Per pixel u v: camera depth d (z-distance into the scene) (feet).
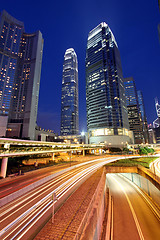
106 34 467.11
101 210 56.75
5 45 435.53
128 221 66.54
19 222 38.06
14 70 435.12
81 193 59.21
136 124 590.55
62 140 468.34
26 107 405.80
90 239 31.45
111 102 384.06
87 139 417.69
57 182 78.84
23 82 437.58
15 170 108.78
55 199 38.52
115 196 101.60
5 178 81.82
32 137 391.24
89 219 38.40
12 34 460.96
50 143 156.46
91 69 461.37
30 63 456.45
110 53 436.76
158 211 75.61
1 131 342.44
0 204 47.88
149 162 155.94
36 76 449.48
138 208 80.94
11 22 471.21
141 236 55.57
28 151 108.68
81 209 44.09
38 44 479.41
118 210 78.59
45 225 35.29
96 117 396.98
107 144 353.10
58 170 112.37
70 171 113.39
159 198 80.07
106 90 400.88
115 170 121.39
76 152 301.63
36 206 47.73
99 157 228.43
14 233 33.55
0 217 40.60
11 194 54.39
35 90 435.94
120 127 364.17
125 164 128.36
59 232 32.14
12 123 375.04
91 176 91.50
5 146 95.14
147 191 103.09
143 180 113.60
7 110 395.96
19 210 44.83
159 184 74.74
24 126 383.24
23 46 481.05
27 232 33.86
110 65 425.69
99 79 423.64
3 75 412.16
